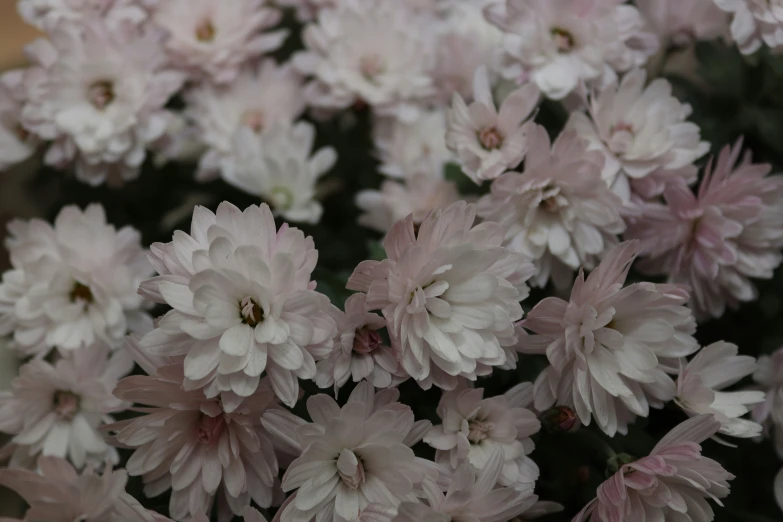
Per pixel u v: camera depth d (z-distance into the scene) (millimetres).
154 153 511
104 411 404
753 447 452
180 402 380
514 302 385
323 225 537
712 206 426
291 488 376
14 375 484
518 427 394
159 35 487
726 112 496
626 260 388
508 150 423
